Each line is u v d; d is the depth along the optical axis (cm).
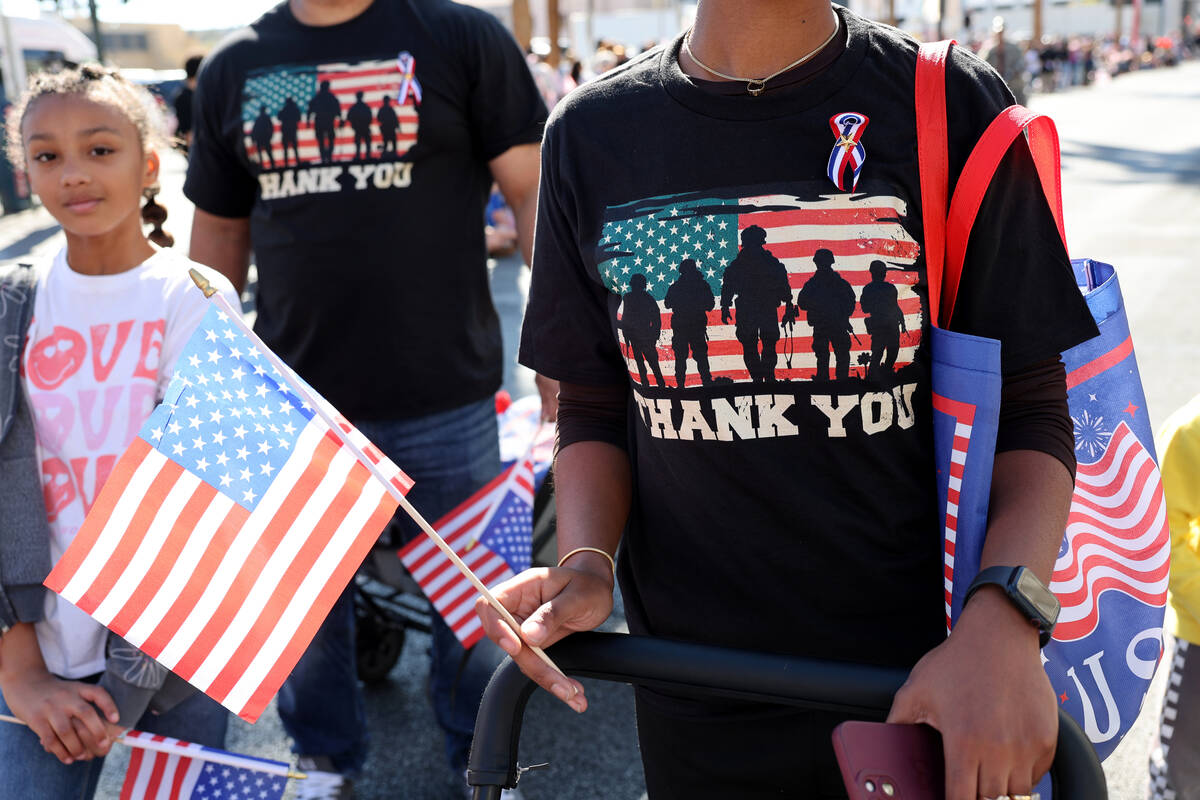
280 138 271
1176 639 215
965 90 141
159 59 4512
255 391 150
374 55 270
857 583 150
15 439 216
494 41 277
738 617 155
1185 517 211
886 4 2772
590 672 130
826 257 141
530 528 298
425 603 385
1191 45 6469
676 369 148
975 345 135
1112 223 1064
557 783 312
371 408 279
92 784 230
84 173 216
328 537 147
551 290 163
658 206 147
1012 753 108
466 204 282
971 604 119
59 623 215
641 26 3762
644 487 161
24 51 1659
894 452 146
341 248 271
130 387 218
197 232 298
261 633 147
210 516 148
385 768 324
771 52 144
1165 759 217
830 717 155
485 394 290
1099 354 158
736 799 164
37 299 224
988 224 137
